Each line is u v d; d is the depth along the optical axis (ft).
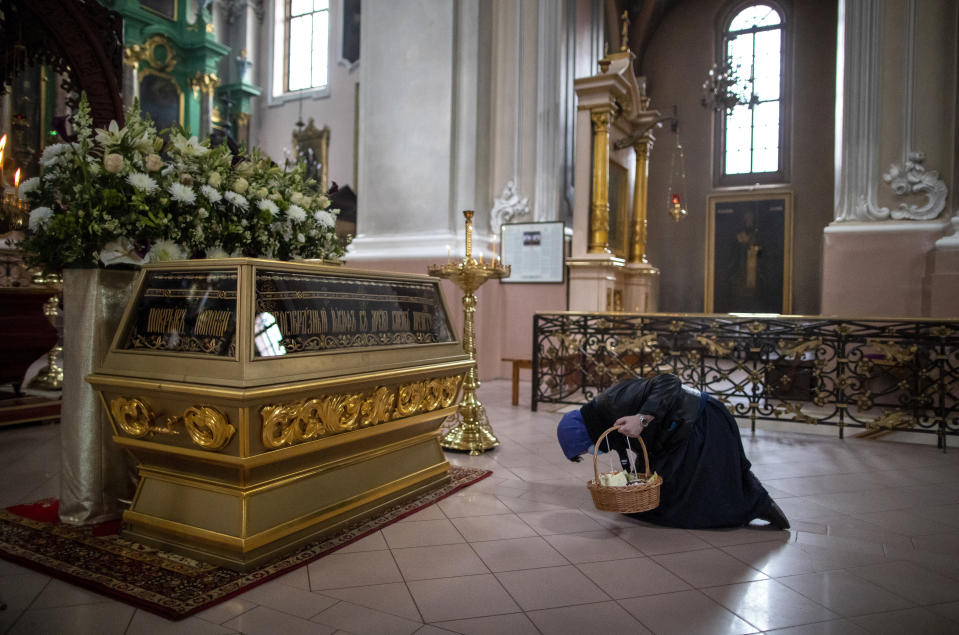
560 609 7.79
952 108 22.67
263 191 11.91
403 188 31.01
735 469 10.78
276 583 8.43
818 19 49.01
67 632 7.06
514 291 31.42
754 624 7.45
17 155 35.45
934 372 22.02
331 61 64.59
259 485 8.87
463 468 14.40
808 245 48.80
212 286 8.91
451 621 7.46
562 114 31.86
